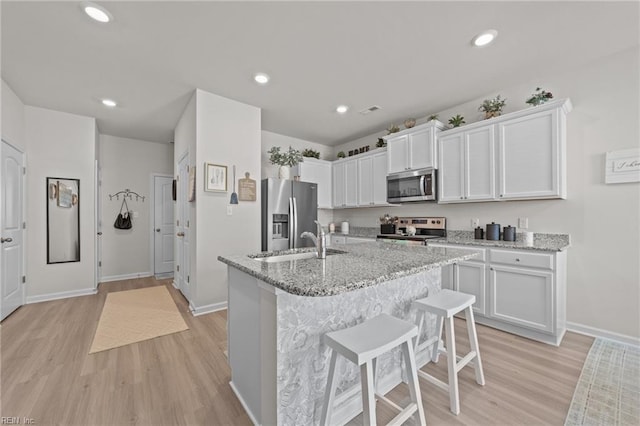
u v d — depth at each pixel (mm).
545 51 2299
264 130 4426
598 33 2078
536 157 2543
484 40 2152
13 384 1745
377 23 1956
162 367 1953
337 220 5262
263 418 1327
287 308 1251
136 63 2439
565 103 2398
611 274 2357
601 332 2395
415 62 2457
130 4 1750
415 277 1948
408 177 3562
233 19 1900
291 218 3744
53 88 2918
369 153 4258
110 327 2629
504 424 1417
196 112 2936
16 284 3100
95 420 1449
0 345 2275
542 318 2312
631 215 2271
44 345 2271
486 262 2662
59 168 3553
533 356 2086
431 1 1757
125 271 4723
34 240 3400
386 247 2191
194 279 3023
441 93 3074
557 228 2635
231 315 1741
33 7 1761
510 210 2961
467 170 3012
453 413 1492
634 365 1939
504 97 2979
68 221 3631
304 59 2398
